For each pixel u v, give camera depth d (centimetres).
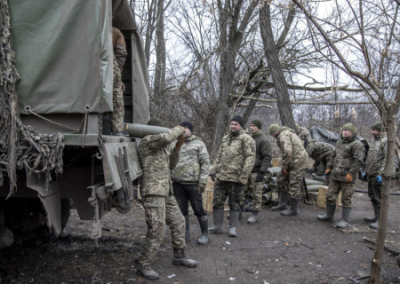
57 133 250
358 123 1107
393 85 316
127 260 413
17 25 261
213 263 426
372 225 604
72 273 370
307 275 398
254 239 528
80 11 265
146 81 514
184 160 475
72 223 566
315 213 704
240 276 391
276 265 427
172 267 405
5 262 388
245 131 539
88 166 291
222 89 1023
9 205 354
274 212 709
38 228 438
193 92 1068
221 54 1013
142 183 365
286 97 816
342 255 466
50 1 265
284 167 677
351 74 293
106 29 271
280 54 1136
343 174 596
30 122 263
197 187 480
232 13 1013
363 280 385
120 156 288
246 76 1180
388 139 311
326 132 1096
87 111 260
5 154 235
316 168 928
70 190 284
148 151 361
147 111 512
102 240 485
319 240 531
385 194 327
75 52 264
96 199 258
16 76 255
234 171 525
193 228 576
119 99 357
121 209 329
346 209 593
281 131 696
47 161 237
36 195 276
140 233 527
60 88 262
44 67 262
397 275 398
